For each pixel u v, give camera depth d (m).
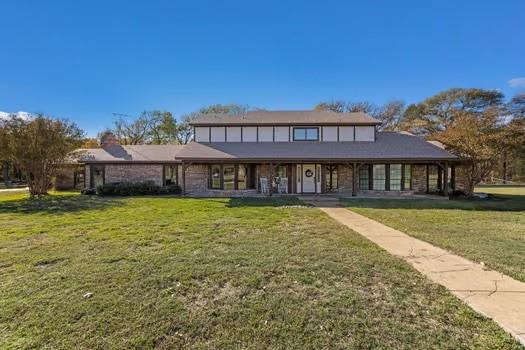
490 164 15.59
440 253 5.23
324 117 19.48
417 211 10.46
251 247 5.55
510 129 14.55
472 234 6.78
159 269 4.33
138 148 21.52
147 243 5.87
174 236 6.48
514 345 2.50
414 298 3.41
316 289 3.66
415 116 35.16
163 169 19.27
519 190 22.47
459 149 15.31
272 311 3.09
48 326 2.80
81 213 9.95
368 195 16.25
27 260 4.78
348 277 4.05
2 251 5.30
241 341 2.58
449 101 33.41
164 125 38.12
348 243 5.90
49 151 16.44
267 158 15.71
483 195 15.91
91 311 3.08
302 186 17.77
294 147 17.44
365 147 17.12
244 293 3.55
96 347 2.49
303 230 7.15
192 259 4.80
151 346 2.52
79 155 19.02
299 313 3.05
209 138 18.81
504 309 3.12
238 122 18.69
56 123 16.67
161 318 2.96
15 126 15.70
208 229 7.20
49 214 9.73
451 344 2.52
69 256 4.99
